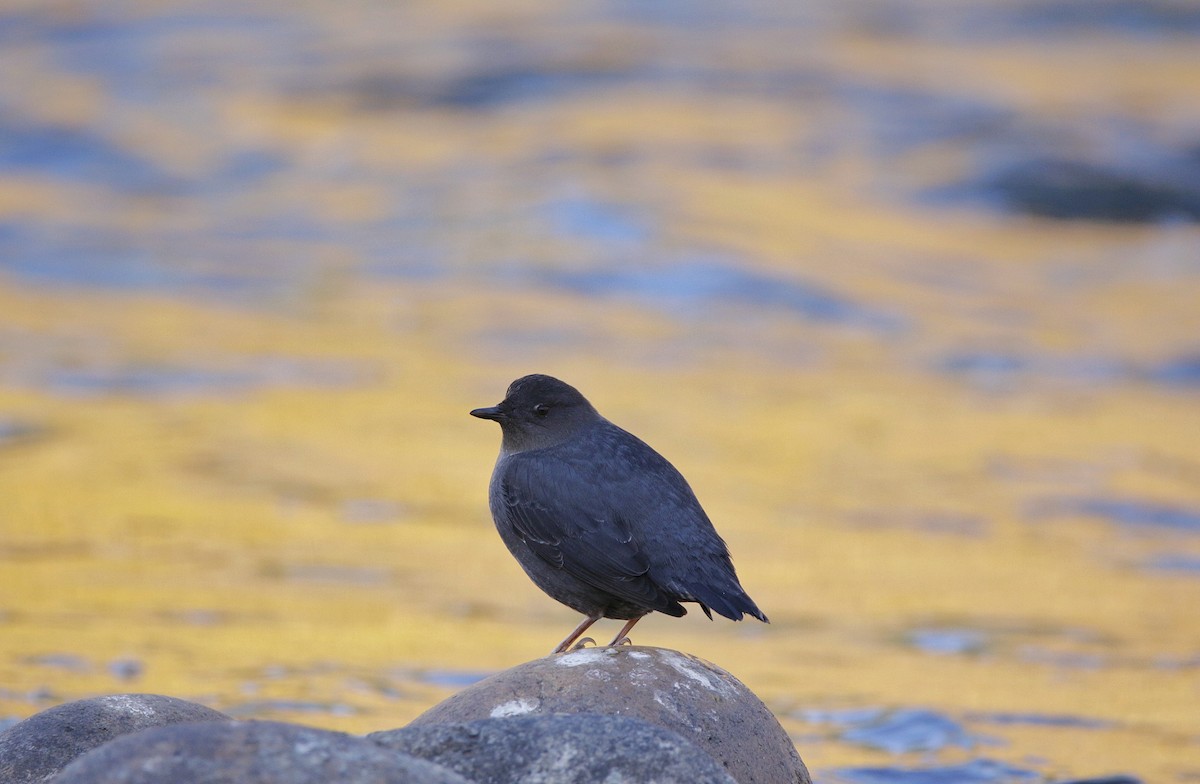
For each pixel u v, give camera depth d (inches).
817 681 369.7
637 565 245.0
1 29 1346.0
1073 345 789.2
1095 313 843.4
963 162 1073.5
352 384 691.4
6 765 216.1
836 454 610.9
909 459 609.0
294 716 323.3
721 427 641.0
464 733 194.2
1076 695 359.6
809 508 542.6
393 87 1214.9
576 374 710.5
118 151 1080.8
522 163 1059.9
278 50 1311.5
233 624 401.7
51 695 333.1
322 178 1042.7
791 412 669.3
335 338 764.6
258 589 436.5
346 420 638.5
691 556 245.6
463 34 1349.7
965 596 451.5
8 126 1110.4
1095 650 399.9
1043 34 1360.7
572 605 261.7
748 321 808.9
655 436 622.8
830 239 937.5
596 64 1263.5
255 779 162.6
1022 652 397.1
